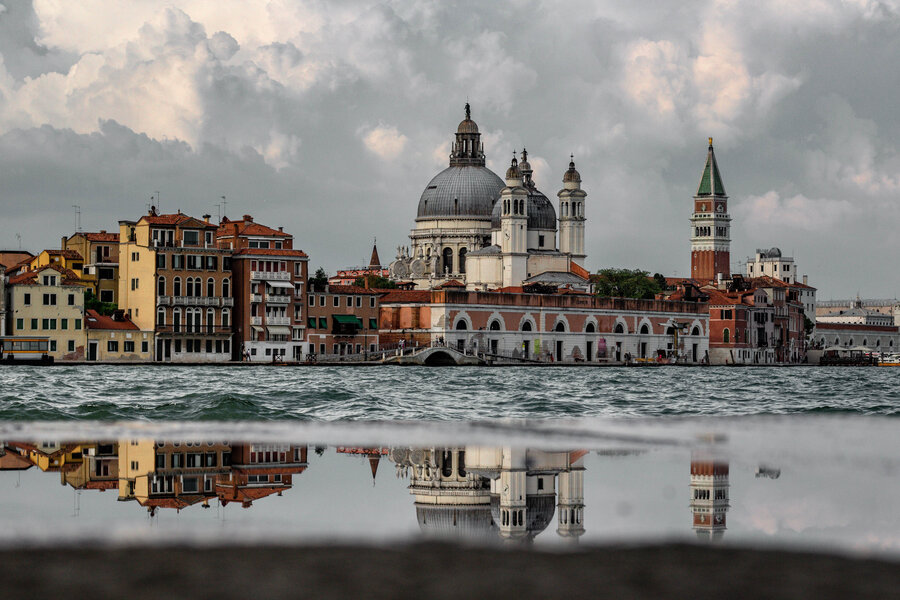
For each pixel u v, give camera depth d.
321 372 154.50
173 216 188.12
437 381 126.25
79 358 177.00
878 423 44.31
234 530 21.83
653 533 22.22
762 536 21.59
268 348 193.38
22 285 173.50
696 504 25.75
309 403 75.94
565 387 113.44
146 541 19.89
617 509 25.31
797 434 39.62
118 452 35.44
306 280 198.62
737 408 77.88
